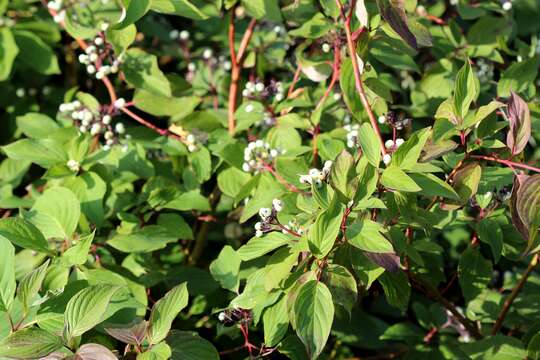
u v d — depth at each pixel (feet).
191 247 6.43
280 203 4.88
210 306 5.82
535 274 6.04
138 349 4.58
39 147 5.55
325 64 5.82
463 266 5.59
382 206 4.58
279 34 6.64
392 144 4.98
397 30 4.73
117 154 5.81
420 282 5.43
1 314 4.81
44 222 5.20
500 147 4.94
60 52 7.54
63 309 4.84
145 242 5.29
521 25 8.01
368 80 5.23
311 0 6.01
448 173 5.36
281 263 4.68
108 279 5.09
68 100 6.38
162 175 6.14
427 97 6.10
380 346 5.91
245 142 6.09
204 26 7.11
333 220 4.52
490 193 5.14
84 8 6.16
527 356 5.03
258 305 4.94
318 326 4.44
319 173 4.80
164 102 6.06
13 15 6.91
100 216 5.45
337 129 5.76
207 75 6.57
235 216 5.90
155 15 7.52
